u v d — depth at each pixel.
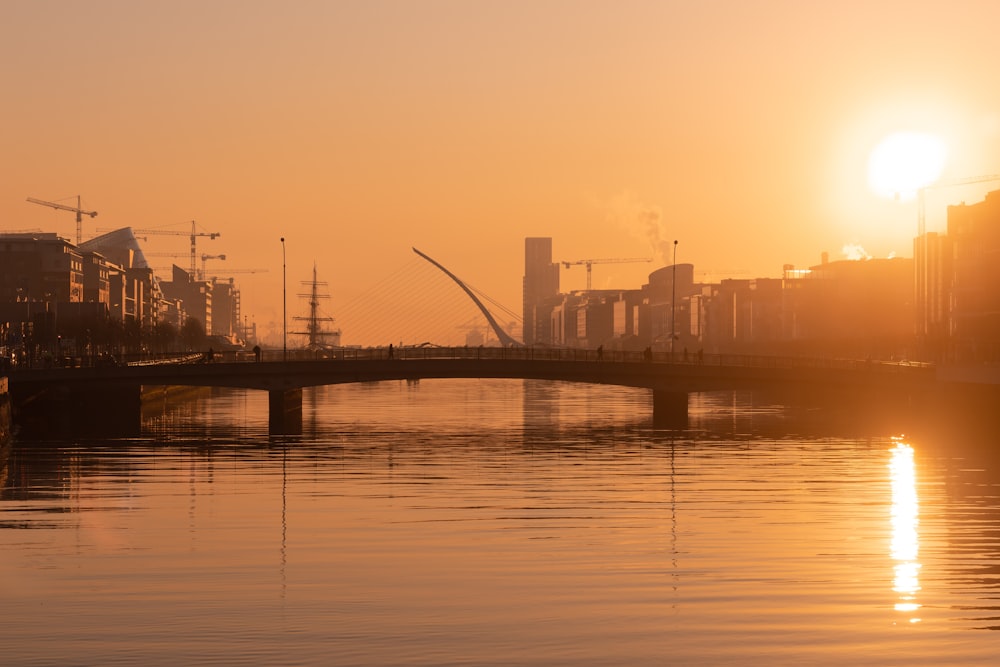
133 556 59.69
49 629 46.16
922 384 149.25
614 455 110.44
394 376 150.38
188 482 89.12
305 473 95.25
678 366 151.12
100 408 160.12
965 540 64.31
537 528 67.81
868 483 88.69
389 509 75.12
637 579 54.53
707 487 86.19
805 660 42.75
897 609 49.22
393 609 49.19
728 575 55.38
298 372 148.62
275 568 56.75
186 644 44.38
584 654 43.47
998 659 42.81
